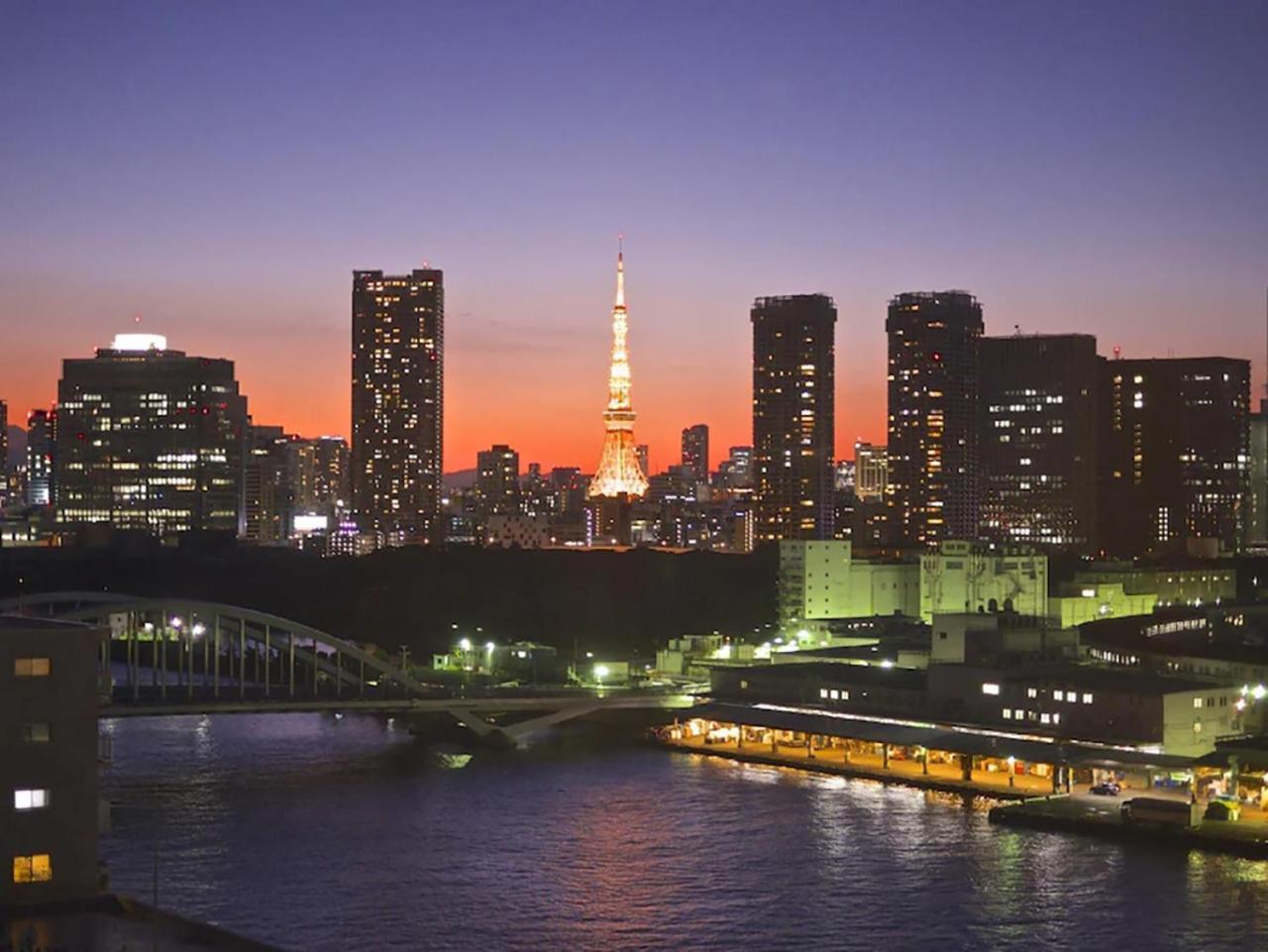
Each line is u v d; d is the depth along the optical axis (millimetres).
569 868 191625
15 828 133125
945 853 197875
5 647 132875
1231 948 160875
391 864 193125
